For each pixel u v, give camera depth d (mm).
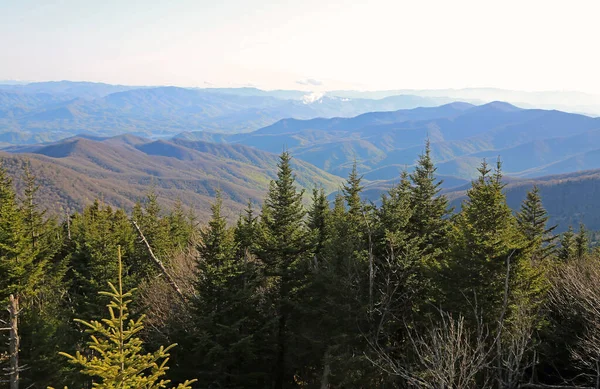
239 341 18906
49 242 34188
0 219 24234
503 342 14664
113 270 25953
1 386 19594
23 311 21469
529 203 27438
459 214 20141
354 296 17312
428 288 17469
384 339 17891
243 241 23875
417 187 20406
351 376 15938
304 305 20516
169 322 22938
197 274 21312
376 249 18828
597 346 12836
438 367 10641
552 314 18891
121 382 7469
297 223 22078
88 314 25031
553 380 17047
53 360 20797
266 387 21547
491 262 15547
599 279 16328
